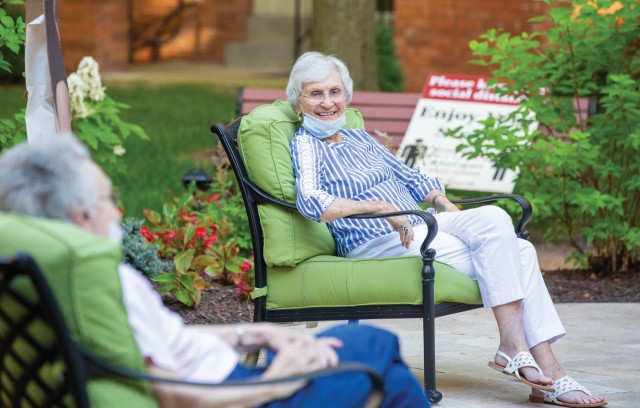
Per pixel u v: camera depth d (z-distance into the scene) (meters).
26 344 2.94
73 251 2.76
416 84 21.25
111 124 9.36
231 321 7.16
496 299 5.25
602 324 7.42
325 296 5.52
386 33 19.34
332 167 5.70
